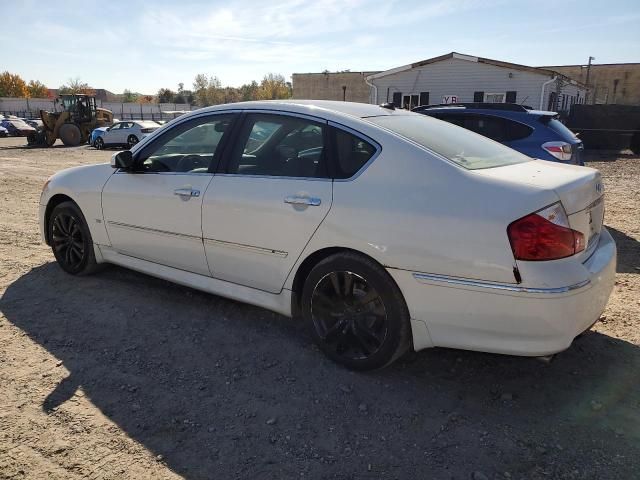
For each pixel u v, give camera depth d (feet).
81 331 12.46
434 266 9.15
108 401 9.67
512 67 83.15
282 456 8.27
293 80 169.68
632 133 67.36
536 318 8.53
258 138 11.85
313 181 10.68
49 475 7.75
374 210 9.75
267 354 11.44
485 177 9.25
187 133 13.15
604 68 173.47
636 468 7.93
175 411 9.39
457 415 9.31
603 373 10.61
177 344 11.87
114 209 14.14
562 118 76.64
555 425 9.00
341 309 10.54
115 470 7.88
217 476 7.82
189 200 12.39
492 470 7.94
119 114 229.04
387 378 10.50
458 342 9.30
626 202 30.71
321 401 9.73
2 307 13.76
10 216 25.58
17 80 311.88
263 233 11.20
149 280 15.71
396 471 7.94
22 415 9.17
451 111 25.62
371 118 11.08
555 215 8.68
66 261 15.92
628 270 17.22
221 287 12.46
